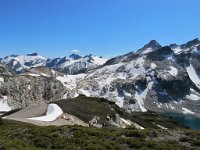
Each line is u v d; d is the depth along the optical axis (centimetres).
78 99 14475
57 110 10050
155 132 3369
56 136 3312
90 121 9856
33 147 2853
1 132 3738
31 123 6969
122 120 13150
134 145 2950
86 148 2820
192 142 3030
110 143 2983
